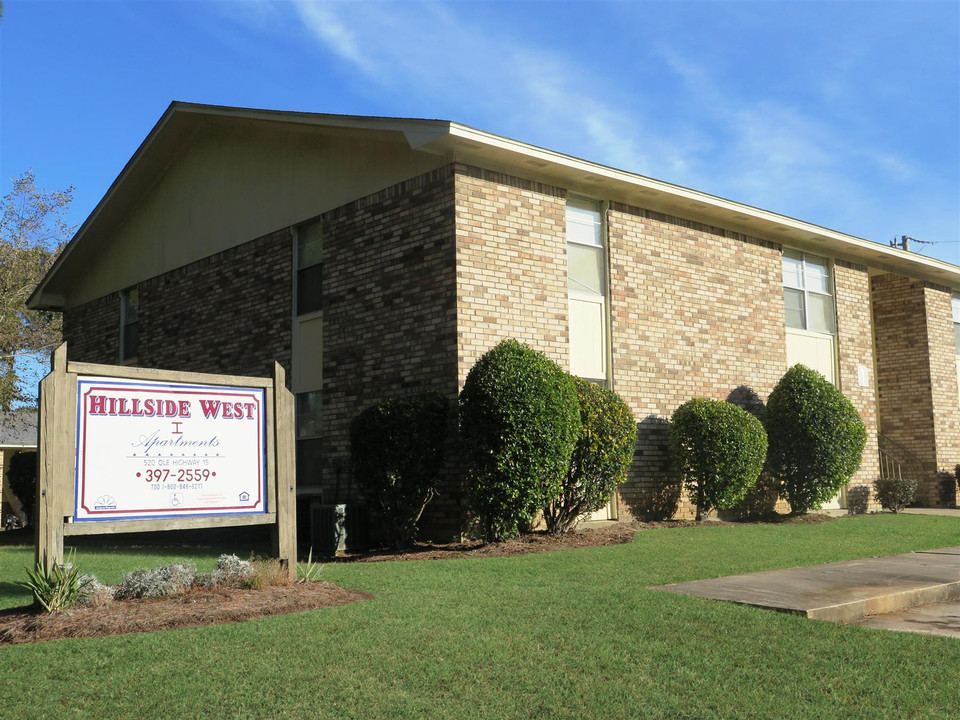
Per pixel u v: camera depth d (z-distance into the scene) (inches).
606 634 251.1
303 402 597.0
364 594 311.7
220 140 699.4
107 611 268.4
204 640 239.0
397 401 470.6
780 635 253.1
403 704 191.8
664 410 597.6
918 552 449.1
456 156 504.1
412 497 473.4
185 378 304.5
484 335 501.0
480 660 222.8
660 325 602.9
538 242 535.8
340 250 577.6
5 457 1018.1
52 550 270.8
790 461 637.3
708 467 567.5
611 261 578.2
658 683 207.2
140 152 730.2
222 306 677.3
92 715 184.1
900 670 221.8
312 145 611.2
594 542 461.4
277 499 323.6
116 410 288.7
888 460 836.6
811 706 193.3
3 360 1072.8
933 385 839.1
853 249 756.0
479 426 454.0
